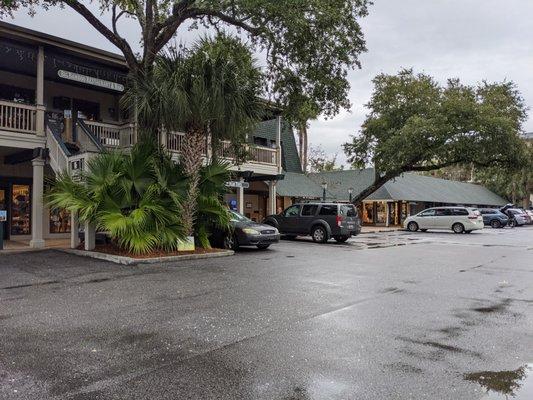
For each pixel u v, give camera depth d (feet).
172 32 50.37
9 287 27.76
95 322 19.85
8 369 14.46
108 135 58.85
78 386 13.16
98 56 52.90
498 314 21.93
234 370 14.48
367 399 12.51
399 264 39.73
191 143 45.73
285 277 31.83
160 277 31.45
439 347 16.93
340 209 62.69
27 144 49.70
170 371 14.35
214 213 47.06
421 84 96.02
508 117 92.48
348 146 104.12
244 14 48.32
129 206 42.16
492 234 91.15
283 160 102.94
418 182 143.74
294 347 16.72
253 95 46.68
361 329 19.13
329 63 51.52
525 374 14.40
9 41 47.96
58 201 41.04
